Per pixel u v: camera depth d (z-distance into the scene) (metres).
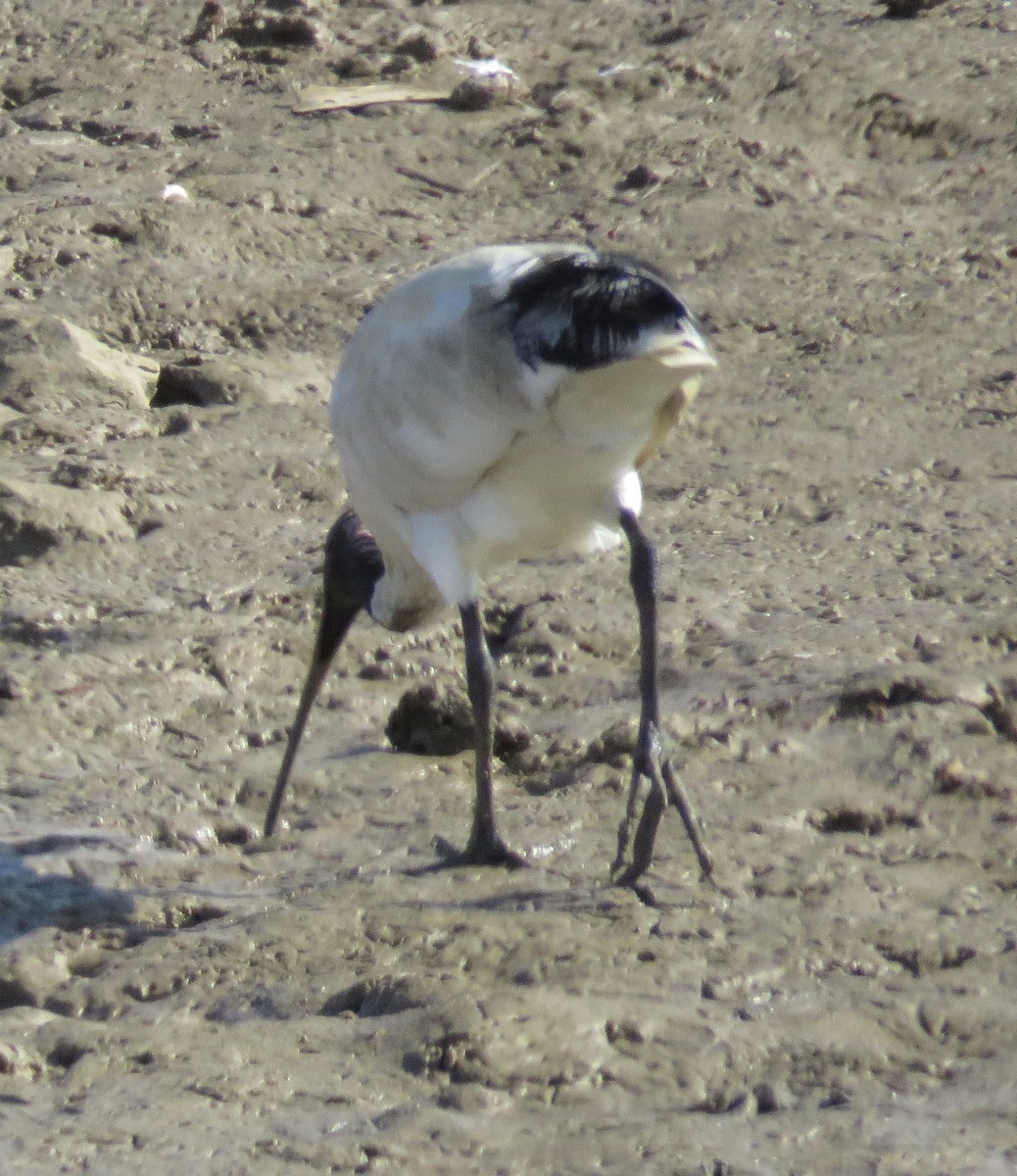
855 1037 7.68
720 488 14.42
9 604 12.75
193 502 14.41
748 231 19.47
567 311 8.37
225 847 10.19
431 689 11.30
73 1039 8.11
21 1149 7.22
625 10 25.16
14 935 9.20
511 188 20.98
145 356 17.73
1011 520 13.47
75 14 26.08
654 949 8.42
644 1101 7.38
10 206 20.38
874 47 23.27
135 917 9.35
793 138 21.56
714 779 10.06
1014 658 11.12
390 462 9.32
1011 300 17.77
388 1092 7.52
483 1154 7.02
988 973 8.13
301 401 16.55
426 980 8.23
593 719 11.06
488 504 9.29
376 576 10.57
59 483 14.48
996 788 9.80
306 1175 6.95
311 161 21.38
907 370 16.41
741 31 24.05
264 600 12.83
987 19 24.02
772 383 16.41
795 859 9.27
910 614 11.88
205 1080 7.65
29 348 16.72
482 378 8.70
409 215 20.45
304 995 8.35
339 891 9.33
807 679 10.93
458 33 24.77
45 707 11.41
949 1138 6.93
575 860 9.51
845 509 13.90
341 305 18.39
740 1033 7.74
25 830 10.16
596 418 8.73
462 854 9.62
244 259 19.33
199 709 11.56
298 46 24.69
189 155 21.80
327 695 11.66
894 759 10.09
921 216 19.94
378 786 10.58
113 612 12.74
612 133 21.69
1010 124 21.42
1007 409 15.53
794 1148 6.92
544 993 8.02
